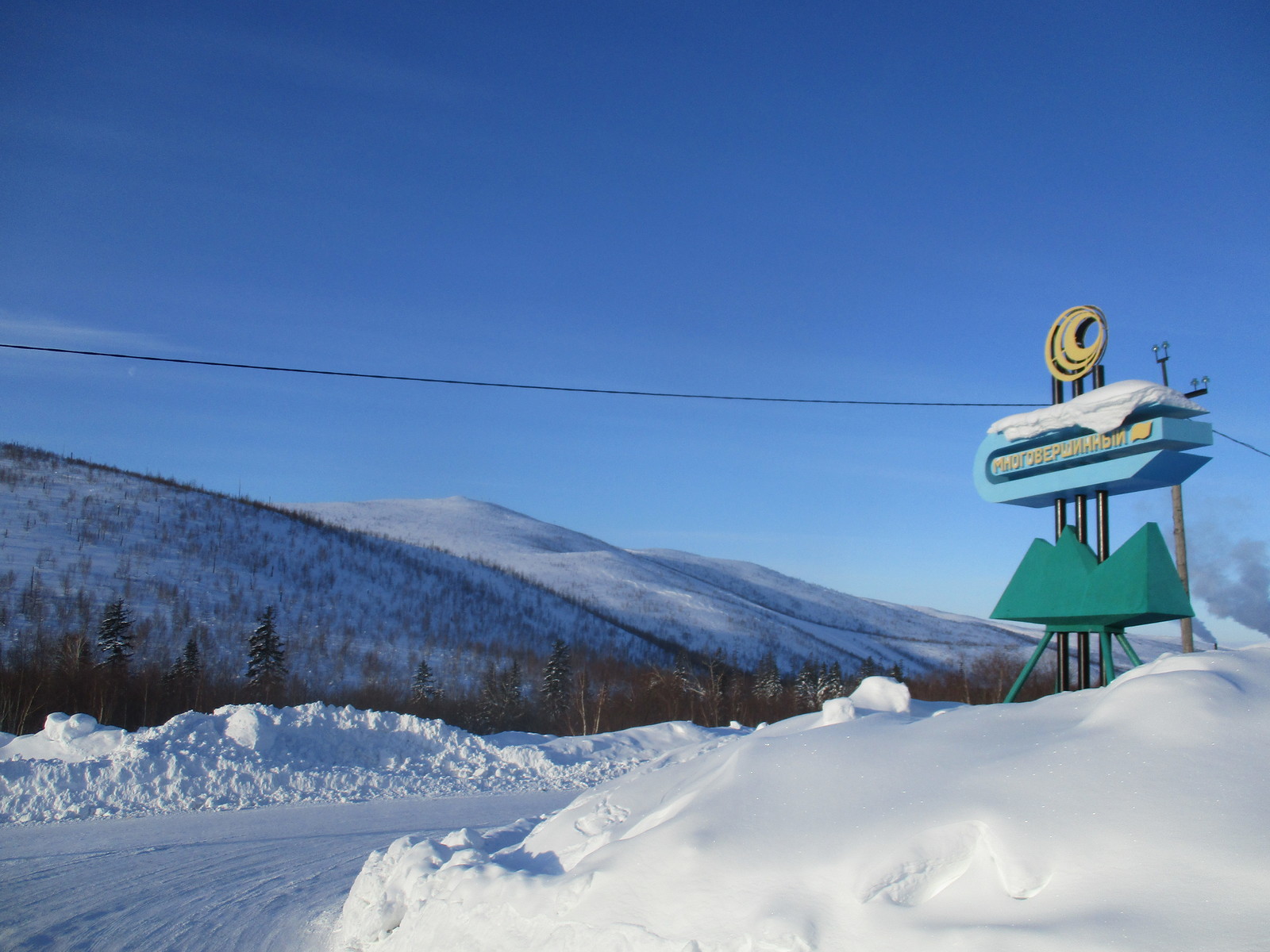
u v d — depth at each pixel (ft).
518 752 55.01
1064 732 14.94
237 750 46.98
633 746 61.57
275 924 22.72
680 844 14.51
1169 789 12.35
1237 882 10.53
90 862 30.01
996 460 33.42
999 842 12.48
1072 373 31.53
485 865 17.39
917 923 11.64
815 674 191.42
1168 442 26.81
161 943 21.13
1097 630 29.30
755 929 12.45
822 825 14.11
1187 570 59.72
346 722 53.21
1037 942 10.49
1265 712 13.62
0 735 48.03
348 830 36.63
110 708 106.32
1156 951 9.82
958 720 17.01
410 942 17.07
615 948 13.50
